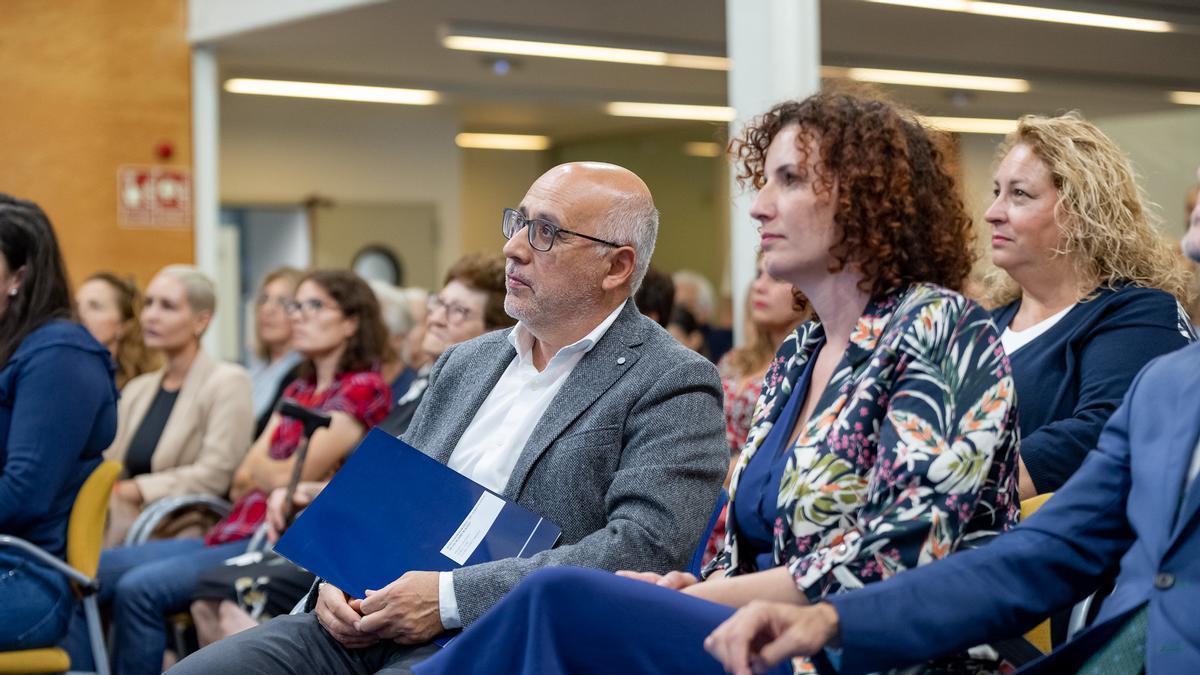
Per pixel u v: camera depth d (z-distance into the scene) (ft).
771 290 12.69
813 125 6.56
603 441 8.14
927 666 5.98
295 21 25.73
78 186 27.22
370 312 14.24
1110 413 8.07
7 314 11.60
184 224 27.99
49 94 27.04
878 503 5.89
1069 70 31.83
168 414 15.83
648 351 8.41
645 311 13.69
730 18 18.86
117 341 17.48
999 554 5.56
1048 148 8.82
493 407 8.76
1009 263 8.93
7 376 11.39
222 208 34.35
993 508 5.98
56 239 11.91
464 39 27.04
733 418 12.61
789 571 5.97
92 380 11.62
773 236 6.59
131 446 15.84
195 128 28.09
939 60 30.17
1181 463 5.40
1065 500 5.75
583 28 27.09
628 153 41.01
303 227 35.29
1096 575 5.66
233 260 34.17
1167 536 5.34
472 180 42.24
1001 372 5.98
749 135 6.95
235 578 12.09
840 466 6.10
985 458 5.82
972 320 6.06
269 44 27.89
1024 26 26.63
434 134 36.55
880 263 6.43
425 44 28.04
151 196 27.71
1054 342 8.64
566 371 8.54
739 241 18.22
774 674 6.03
